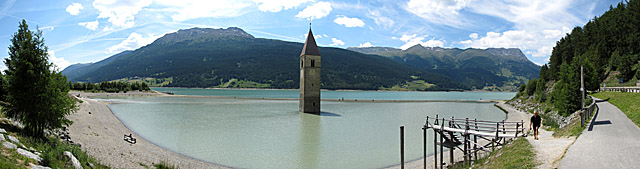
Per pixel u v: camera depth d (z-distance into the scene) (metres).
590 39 129.38
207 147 44.62
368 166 36.25
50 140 29.77
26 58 28.78
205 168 33.91
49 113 29.31
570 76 56.47
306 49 95.94
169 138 50.66
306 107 95.06
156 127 62.31
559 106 56.47
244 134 55.97
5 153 18.84
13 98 28.19
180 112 93.50
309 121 75.38
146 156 35.69
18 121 30.78
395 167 35.59
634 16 119.31
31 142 25.33
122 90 199.00
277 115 88.31
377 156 40.72
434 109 114.94
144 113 88.81
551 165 19.56
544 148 24.09
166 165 32.62
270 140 50.66
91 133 42.44
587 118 35.88
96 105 89.00
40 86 28.97
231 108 110.25
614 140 24.47
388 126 67.81
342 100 164.12
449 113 99.94
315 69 96.19
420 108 119.62
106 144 37.84
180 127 63.00
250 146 45.91
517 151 24.84
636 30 112.81
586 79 73.50
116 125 59.50
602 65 111.69
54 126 30.53
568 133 29.45
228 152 41.94
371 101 161.62
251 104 130.88
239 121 74.06
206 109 105.06
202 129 61.00
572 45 132.38
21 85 28.41
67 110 31.73
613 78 99.44
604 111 42.47
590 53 113.44
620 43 112.81
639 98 46.09
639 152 20.62
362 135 56.09
